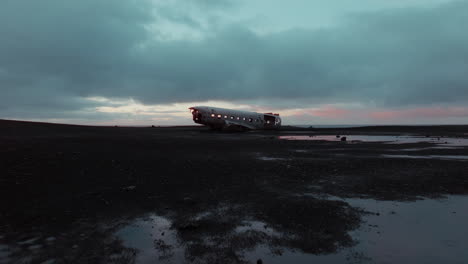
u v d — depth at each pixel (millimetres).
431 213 4871
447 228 4176
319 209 5078
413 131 46969
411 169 9352
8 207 5020
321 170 9164
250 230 4102
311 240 3766
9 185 6492
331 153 14352
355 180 7633
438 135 34781
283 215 4758
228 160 11375
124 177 7699
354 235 3934
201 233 3990
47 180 7102
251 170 9070
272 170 9094
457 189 6590
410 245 3602
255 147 17578
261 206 5246
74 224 4277
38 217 4543
